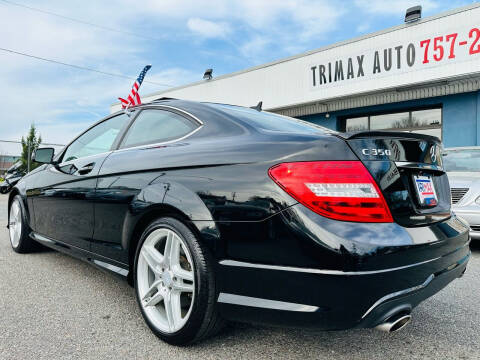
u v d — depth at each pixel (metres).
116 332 1.95
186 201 1.74
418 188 1.68
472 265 3.56
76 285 2.71
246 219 1.55
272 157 1.57
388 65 9.70
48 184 3.04
